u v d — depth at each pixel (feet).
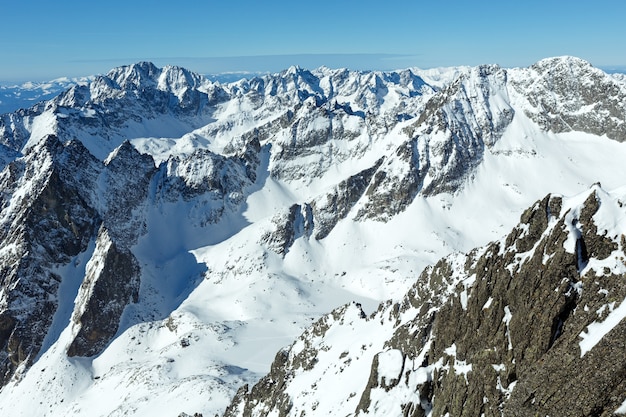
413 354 129.39
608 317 80.69
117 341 484.33
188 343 427.74
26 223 550.77
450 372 104.42
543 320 89.45
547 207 106.22
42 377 433.48
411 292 184.03
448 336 116.16
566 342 83.76
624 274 84.38
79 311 491.31
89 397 392.06
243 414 215.92
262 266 638.12
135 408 302.45
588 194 99.09
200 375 335.06
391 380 118.42
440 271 173.47
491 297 105.19
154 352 461.78
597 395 73.92
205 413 260.01
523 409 83.35
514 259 105.60
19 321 481.05
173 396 298.76
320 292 597.52
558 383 79.77
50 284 531.09
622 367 72.49
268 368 372.99
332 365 185.88
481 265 114.52
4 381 462.60
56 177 604.90
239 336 449.06
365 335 190.90
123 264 550.77
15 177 643.86
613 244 90.53
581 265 91.81
